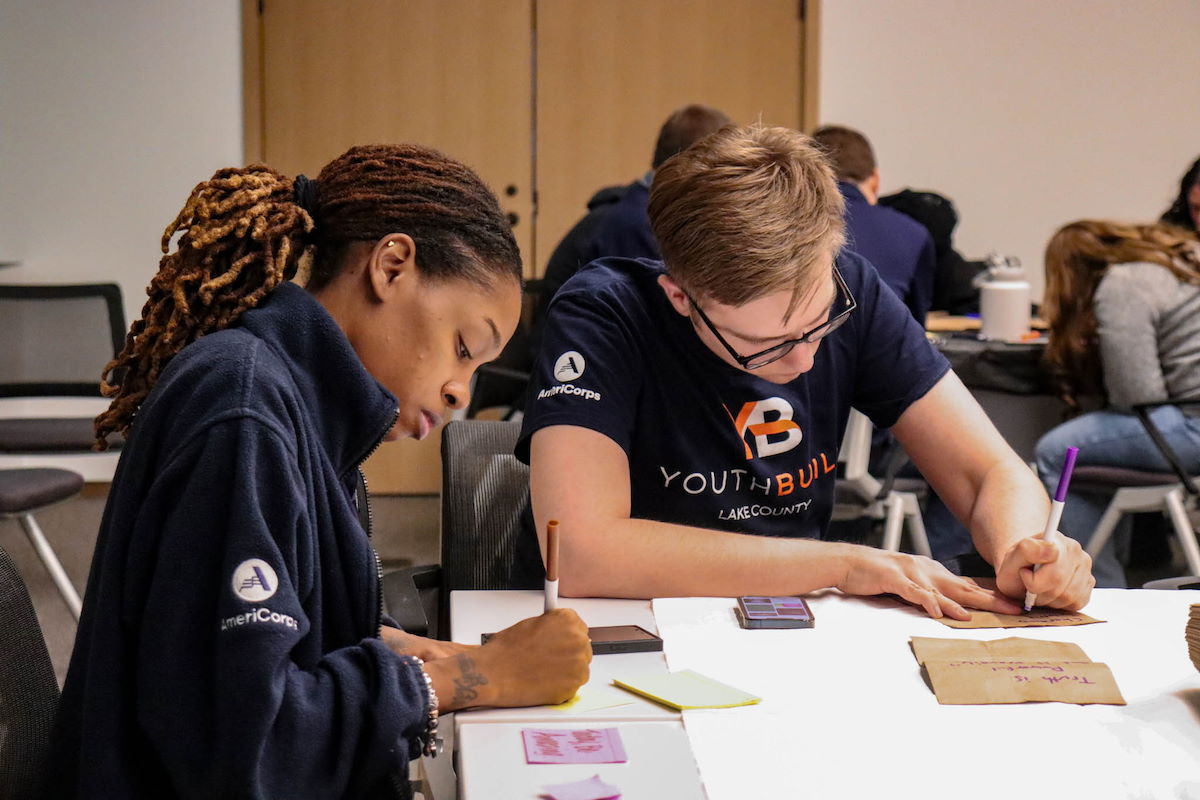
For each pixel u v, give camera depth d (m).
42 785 0.98
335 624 1.03
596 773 0.91
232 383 0.93
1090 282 3.07
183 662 0.88
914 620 1.27
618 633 1.20
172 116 4.79
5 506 2.81
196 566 0.89
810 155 1.35
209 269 1.03
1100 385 3.09
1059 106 5.17
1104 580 3.16
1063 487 1.30
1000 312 3.42
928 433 1.62
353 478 1.09
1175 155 5.22
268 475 0.91
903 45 5.09
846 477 2.85
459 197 1.05
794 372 1.42
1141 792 0.89
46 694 1.07
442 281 1.03
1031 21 5.11
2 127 4.71
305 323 1.00
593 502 1.38
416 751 1.00
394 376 1.05
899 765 0.93
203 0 4.74
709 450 1.53
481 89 4.92
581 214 5.03
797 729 0.99
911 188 5.19
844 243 1.37
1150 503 3.00
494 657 1.05
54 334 3.70
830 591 1.36
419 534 4.36
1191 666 1.15
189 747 0.88
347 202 1.04
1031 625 1.26
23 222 4.77
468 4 4.86
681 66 4.98
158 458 0.93
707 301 1.35
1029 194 5.23
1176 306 3.00
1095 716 1.03
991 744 0.97
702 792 0.88
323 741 0.92
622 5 4.92
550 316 1.55
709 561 1.34
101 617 0.91
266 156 4.88
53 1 4.68
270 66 4.82
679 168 1.36
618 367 1.48
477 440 1.77
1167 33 5.14
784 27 5.00
